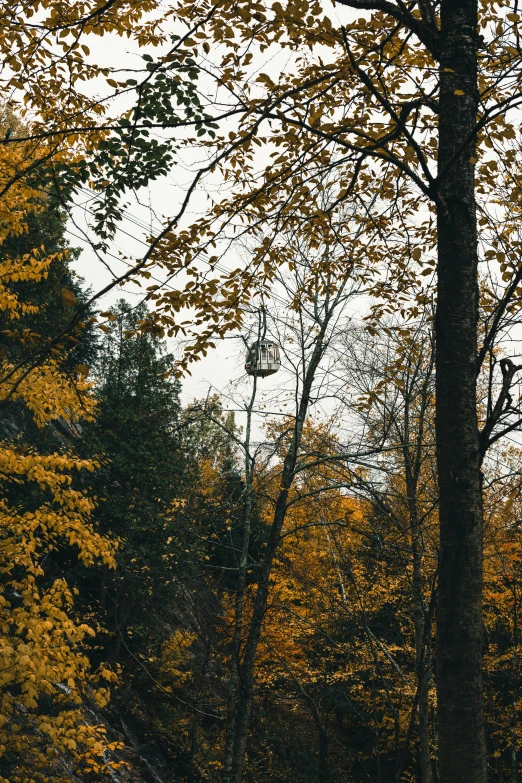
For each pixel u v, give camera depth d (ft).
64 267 53.52
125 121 11.71
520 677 54.44
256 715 55.31
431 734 44.42
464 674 9.88
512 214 15.81
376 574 44.27
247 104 11.55
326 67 11.49
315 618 46.03
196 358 15.19
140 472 54.90
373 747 55.83
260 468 38.04
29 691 21.52
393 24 13.70
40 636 23.76
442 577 10.30
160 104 12.49
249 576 49.24
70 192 13.44
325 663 48.49
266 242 15.31
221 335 14.83
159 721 54.34
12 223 25.84
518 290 14.19
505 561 38.52
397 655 49.19
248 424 37.19
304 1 10.53
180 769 52.75
